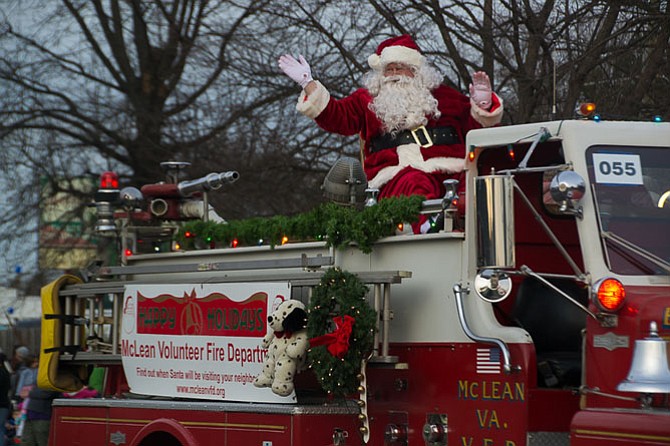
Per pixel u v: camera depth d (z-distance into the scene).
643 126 6.87
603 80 13.11
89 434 9.22
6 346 26.80
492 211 6.06
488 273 6.09
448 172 8.88
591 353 6.28
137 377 9.13
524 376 6.59
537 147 7.55
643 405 5.88
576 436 5.89
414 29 15.38
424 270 7.39
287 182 18.95
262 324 7.96
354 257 7.93
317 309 7.48
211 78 20.88
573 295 7.43
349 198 8.35
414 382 7.36
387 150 9.01
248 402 8.05
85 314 10.26
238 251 8.95
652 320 5.98
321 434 7.54
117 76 22.25
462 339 7.04
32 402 13.92
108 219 10.39
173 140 21.02
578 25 13.66
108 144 21.66
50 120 22.00
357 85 16.47
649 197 6.74
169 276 9.55
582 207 6.52
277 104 19.20
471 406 6.93
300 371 7.91
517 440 6.60
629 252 6.51
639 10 12.57
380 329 7.41
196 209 10.23
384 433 7.56
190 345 8.59
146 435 8.66
